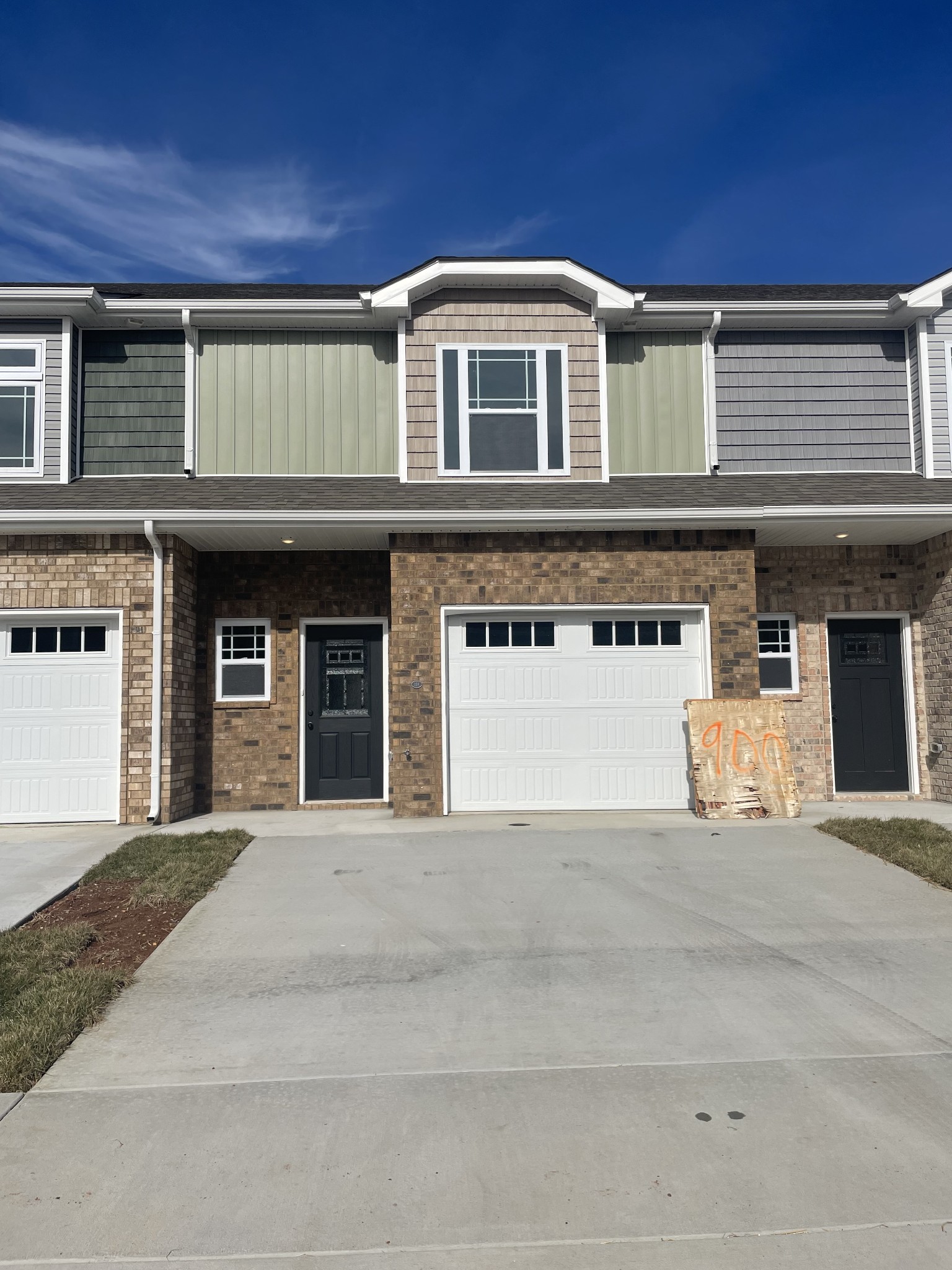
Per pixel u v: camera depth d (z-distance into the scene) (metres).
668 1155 3.41
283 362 11.80
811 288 13.44
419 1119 3.72
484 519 10.09
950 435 11.81
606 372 11.79
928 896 6.88
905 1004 4.90
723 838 8.87
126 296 11.48
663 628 10.85
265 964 5.58
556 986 5.20
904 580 11.82
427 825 9.80
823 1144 3.48
